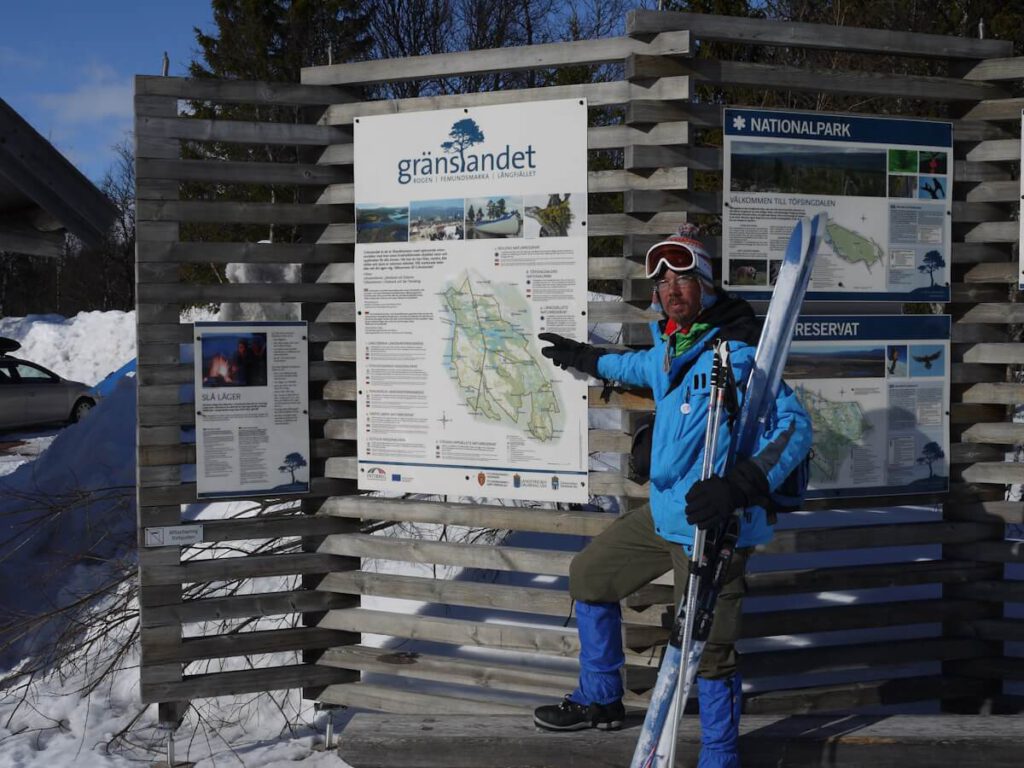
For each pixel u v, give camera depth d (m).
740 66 3.88
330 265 4.30
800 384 3.98
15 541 5.95
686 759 3.51
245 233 15.98
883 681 4.17
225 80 4.11
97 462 6.78
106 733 4.39
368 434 4.21
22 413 15.01
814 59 11.23
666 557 3.43
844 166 3.99
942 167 4.11
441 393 4.10
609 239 10.96
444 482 4.12
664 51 3.79
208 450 4.15
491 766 3.56
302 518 4.29
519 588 4.07
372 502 4.24
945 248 4.13
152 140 4.06
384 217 4.13
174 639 4.14
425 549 4.18
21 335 21.00
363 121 4.14
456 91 19.25
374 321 4.17
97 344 20.56
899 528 4.14
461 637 4.14
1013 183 4.13
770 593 4.02
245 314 7.54
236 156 16.08
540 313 3.95
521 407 3.99
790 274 3.12
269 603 4.26
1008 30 12.12
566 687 3.98
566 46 3.90
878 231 4.04
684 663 2.97
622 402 3.90
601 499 5.52
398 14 25.00
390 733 3.61
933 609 4.18
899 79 4.05
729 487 2.88
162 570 4.12
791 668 4.03
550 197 3.92
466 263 4.03
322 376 4.33
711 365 3.16
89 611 5.19
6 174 5.19
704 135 11.02
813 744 3.49
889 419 4.10
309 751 4.20
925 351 4.12
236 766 4.06
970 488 4.23
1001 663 4.19
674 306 3.25
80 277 39.72
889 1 11.90
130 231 35.16
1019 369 7.83
